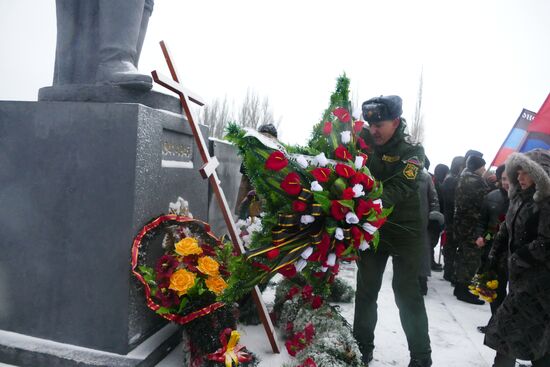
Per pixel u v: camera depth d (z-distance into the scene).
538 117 5.23
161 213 2.55
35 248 2.37
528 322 2.16
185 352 2.27
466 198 4.45
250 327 2.98
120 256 2.24
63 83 2.86
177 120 2.75
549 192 2.14
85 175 2.30
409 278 2.42
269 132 3.56
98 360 2.17
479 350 2.95
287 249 1.94
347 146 2.20
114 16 2.66
